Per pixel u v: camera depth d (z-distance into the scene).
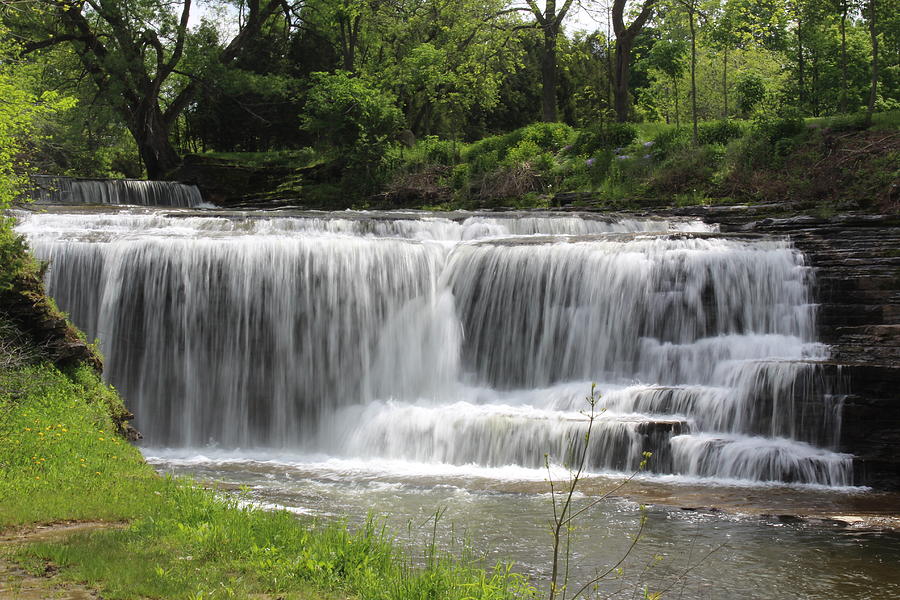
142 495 11.22
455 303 21.22
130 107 40.62
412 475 15.93
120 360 19.55
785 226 22.86
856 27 39.44
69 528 9.62
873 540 11.76
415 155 37.81
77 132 39.09
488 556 10.60
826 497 14.42
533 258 20.83
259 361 19.95
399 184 35.41
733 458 15.91
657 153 31.98
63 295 19.50
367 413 19.38
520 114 56.47
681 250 20.28
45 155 39.19
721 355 19.00
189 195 35.69
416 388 20.80
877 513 13.27
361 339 20.58
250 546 8.94
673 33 40.31
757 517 12.89
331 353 20.34
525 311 20.73
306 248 20.38
